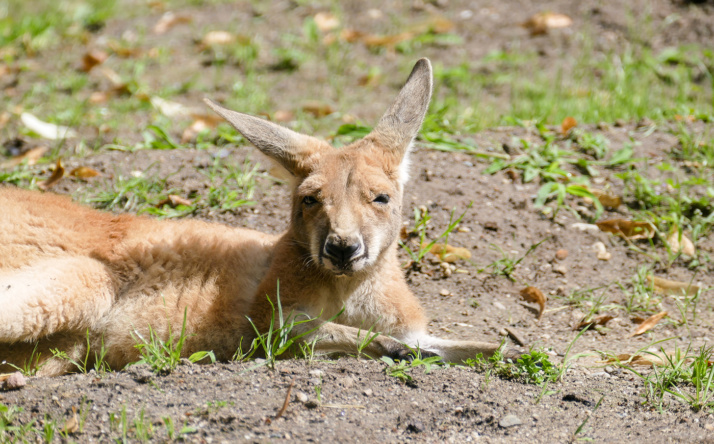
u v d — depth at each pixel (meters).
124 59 18.95
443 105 15.67
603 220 11.41
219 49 19.27
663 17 19.45
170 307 8.12
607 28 19.28
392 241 8.36
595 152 12.65
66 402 6.35
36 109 15.95
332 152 8.49
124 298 8.17
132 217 8.88
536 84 17.09
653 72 17.44
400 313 8.27
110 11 21.59
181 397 6.48
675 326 9.12
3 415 6.05
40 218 8.21
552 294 9.98
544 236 11.03
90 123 14.97
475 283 10.16
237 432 6.01
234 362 7.29
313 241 7.83
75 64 18.78
